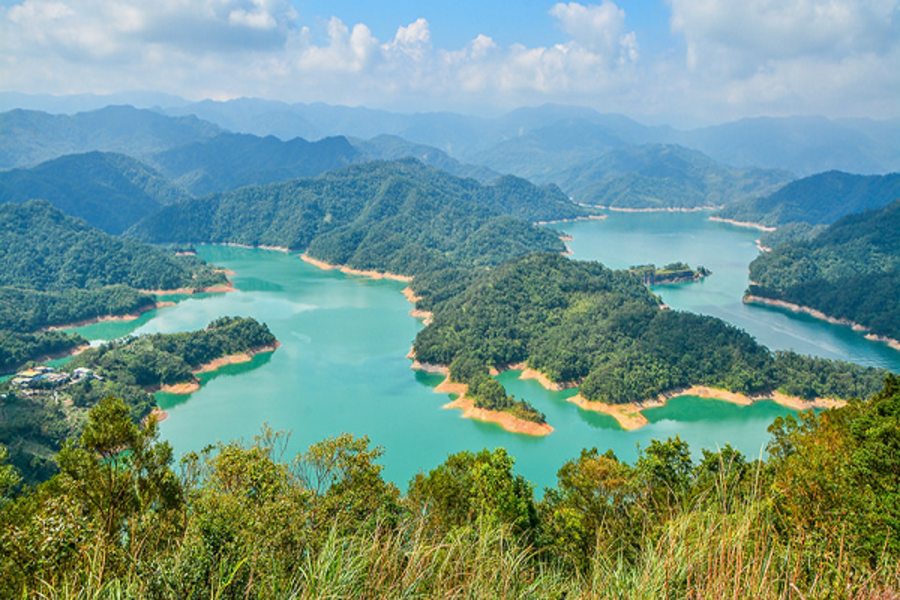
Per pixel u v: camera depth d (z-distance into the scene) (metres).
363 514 26.05
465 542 14.09
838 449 30.55
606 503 37.88
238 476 24.67
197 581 13.48
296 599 12.43
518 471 91.75
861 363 151.12
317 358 150.12
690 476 41.34
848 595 11.66
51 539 16.30
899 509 19.42
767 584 11.50
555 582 14.59
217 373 141.50
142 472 21.06
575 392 129.88
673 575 12.18
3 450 30.70
